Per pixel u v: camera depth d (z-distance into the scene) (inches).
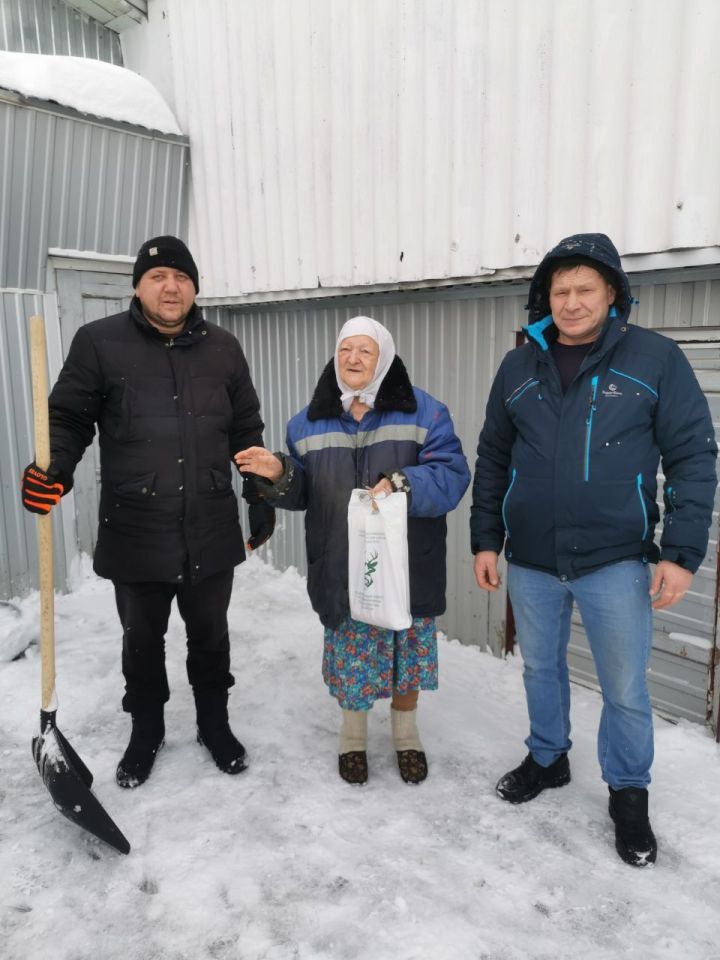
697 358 102.7
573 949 69.0
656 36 90.8
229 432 98.9
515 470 81.9
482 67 110.5
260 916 73.0
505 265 114.2
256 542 100.3
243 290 170.7
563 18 99.9
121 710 116.8
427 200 122.8
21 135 140.6
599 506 75.1
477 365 133.5
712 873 78.9
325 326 167.2
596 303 73.2
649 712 80.3
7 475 159.2
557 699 89.7
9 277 153.2
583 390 75.4
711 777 97.5
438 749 105.5
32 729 111.3
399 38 121.5
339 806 91.0
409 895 75.7
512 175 110.2
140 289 85.7
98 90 153.2
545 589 83.5
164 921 72.6
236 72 157.0
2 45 165.6
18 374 158.2
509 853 82.4
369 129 130.9
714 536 105.3
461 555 143.0
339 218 141.3
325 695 122.8
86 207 158.9
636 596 76.4
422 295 139.2
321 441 89.3
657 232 95.1
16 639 141.7
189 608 95.3
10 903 75.2
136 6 175.2
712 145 88.0
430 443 88.0
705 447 72.3
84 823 81.3
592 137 99.7
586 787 95.4
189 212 182.2
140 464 87.2
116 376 85.7
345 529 88.3
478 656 140.6
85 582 177.9
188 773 98.3
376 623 84.6
